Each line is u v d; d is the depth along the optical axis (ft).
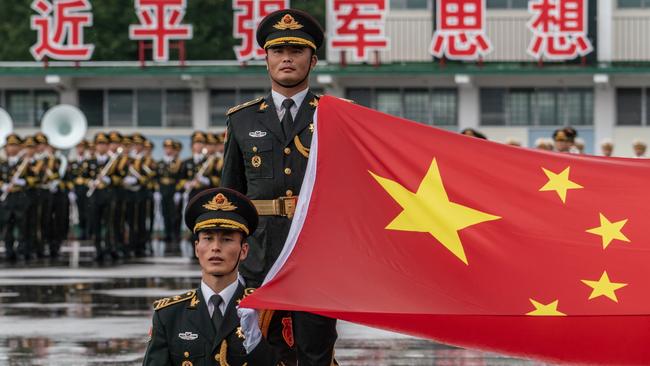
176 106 144.87
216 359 27.53
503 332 30.76
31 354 48.49
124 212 104.06
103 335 53.62
